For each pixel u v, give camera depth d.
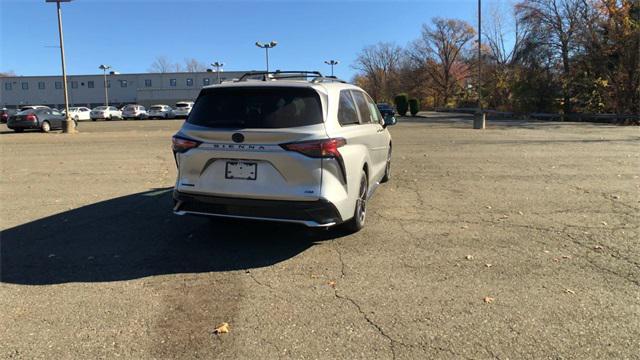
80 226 6.38
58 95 96.94
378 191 8.46
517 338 3.45
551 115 38.47
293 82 5.21
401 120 39.69
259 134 4.87
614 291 4.23
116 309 3.96
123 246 5.54
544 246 5.43
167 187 9.08
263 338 3.49
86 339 3.49
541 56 40.91
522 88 41.28
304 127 4.93
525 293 4.20
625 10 32.72
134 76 95.56
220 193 5.04
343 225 5.80
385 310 3.90
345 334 3.53
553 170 10.63
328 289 4.32
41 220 6.70
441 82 83.75
